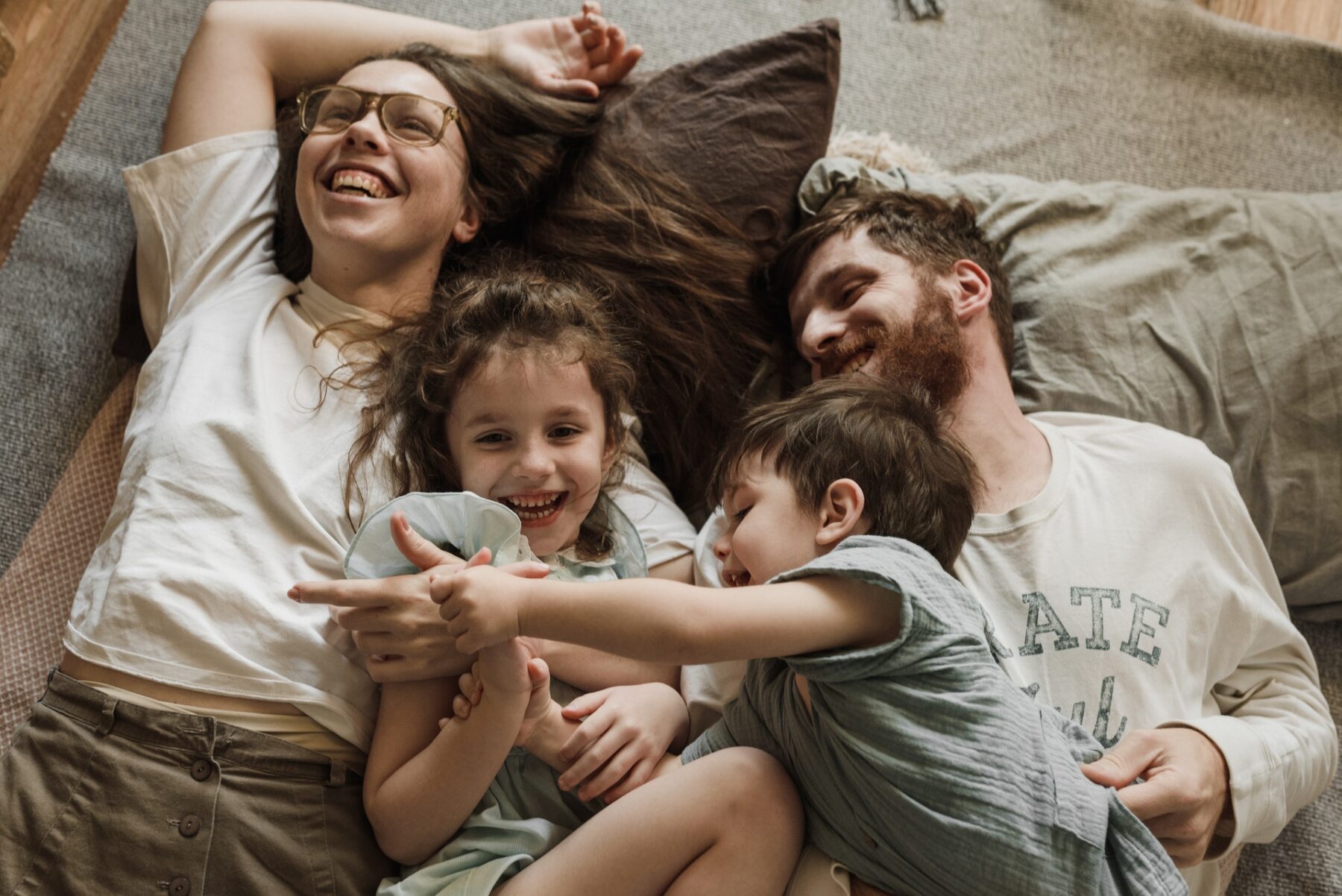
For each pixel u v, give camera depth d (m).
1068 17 1.99
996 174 1.76
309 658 1.19
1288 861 1.50
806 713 1.12
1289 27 2.05
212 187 1.54
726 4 1.95
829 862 1.12
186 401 1.31
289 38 1.65
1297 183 1.91
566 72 1.72
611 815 1.09
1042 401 1.53
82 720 1.15
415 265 1.52
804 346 1.51
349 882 1.16
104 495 1.50
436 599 1.01
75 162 1.74
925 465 1.20
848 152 1.77
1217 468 1.41
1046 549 1.33
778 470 1.19
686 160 1.67
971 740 1.04
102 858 1.09
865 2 1.98
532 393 1.23
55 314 1.67
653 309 1.59
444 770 1.11
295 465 1.29
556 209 1.64
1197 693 1.31
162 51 1.81
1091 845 1.04
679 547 1.43
